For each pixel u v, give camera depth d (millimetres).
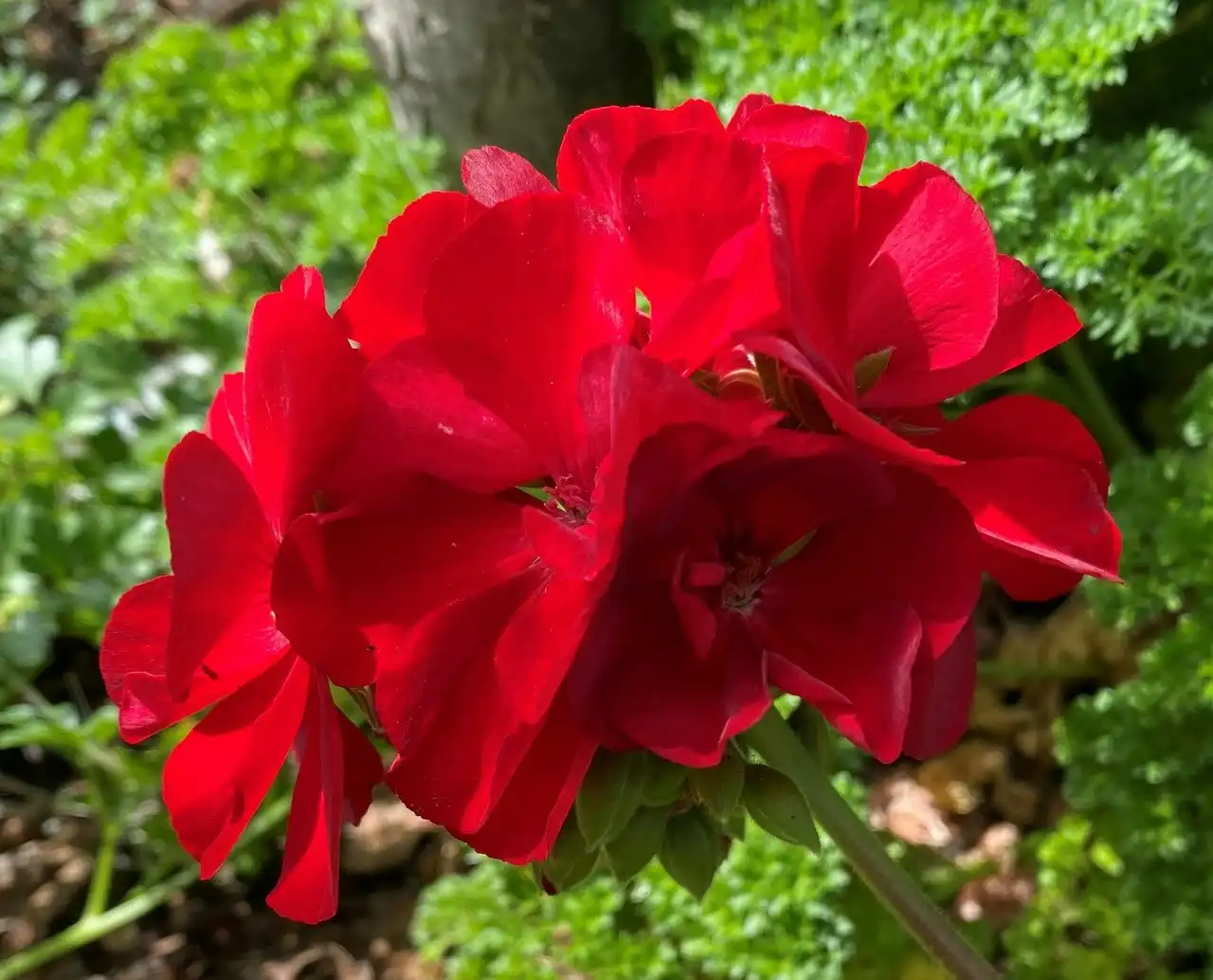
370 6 366
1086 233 270
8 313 504
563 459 119
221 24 574
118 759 358
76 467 402
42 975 352
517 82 357
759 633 116
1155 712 271
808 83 292
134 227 447
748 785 131
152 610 129
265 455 114
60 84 579
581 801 121
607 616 109
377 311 125
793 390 110
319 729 115
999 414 133
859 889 286
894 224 124
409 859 360
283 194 404
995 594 355
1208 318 266
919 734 121
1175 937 264
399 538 114
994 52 286
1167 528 264
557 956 286
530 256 112
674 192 113
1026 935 285
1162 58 313
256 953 351
